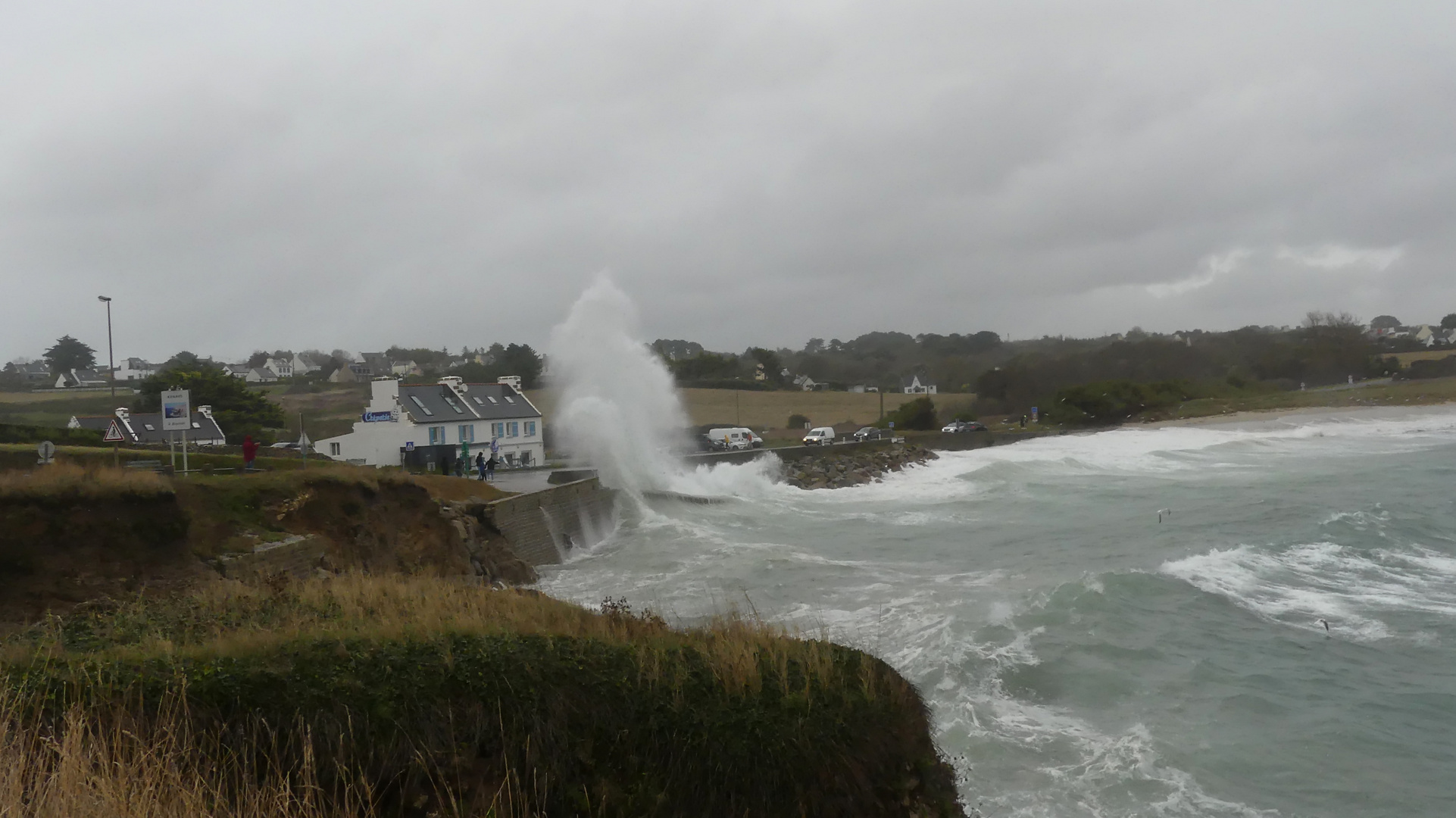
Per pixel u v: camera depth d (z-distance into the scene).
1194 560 24.36
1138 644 17.08
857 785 8.90
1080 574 23.33
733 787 8.53
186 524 17.17
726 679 9.62
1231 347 137.88
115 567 15.55
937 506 42.47
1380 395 112.38
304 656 8.82
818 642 11.53
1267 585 21.98
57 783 6.59
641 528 36.91
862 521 37.72
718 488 48.28
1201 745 12.95
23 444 32.00
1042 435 89.31
